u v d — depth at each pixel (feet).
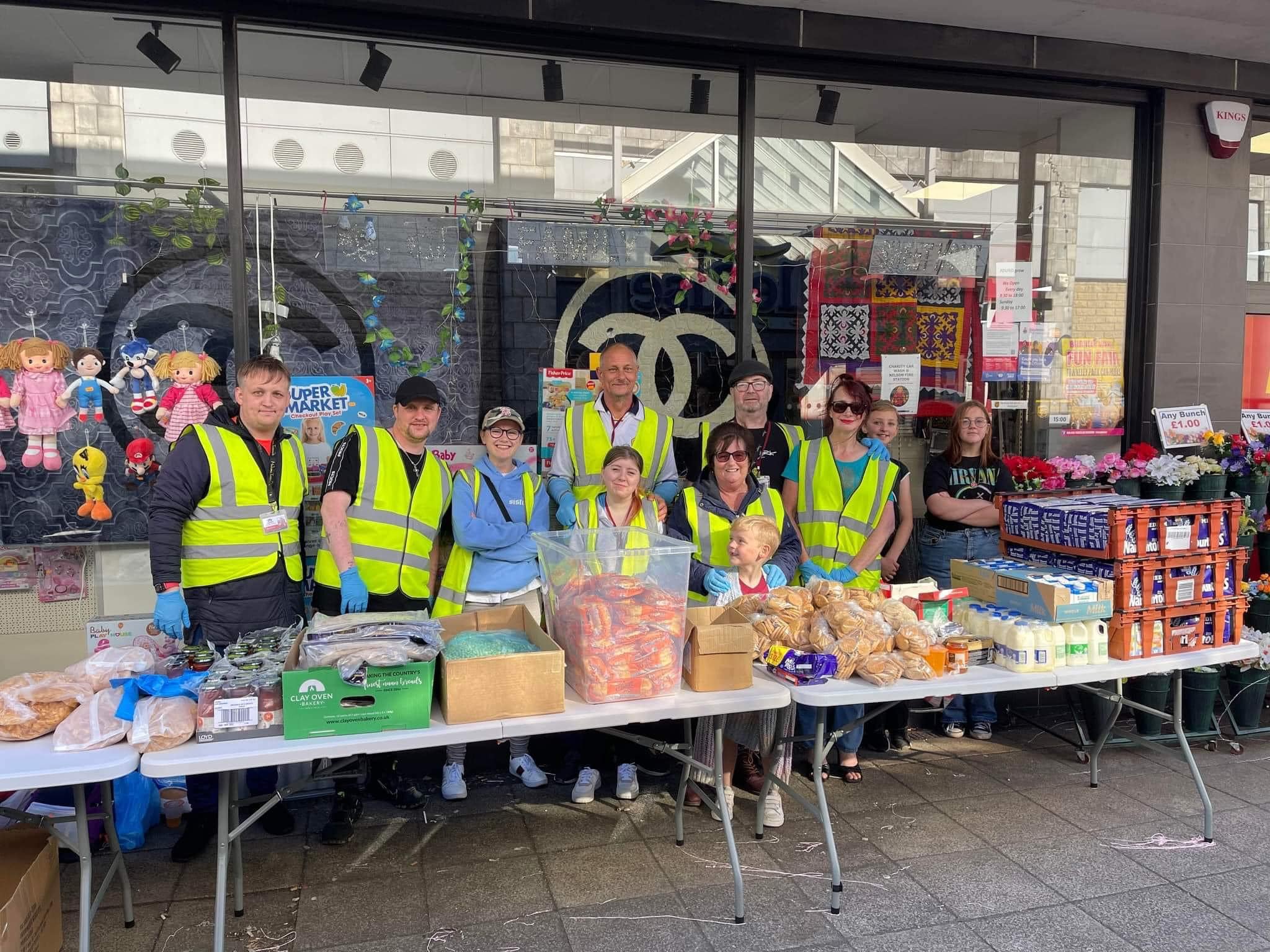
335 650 7.08
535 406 12.76
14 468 10.93
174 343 11.27
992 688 8.69
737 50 12.39
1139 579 9.64
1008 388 14.58
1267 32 13.20
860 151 13.52
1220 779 11.53
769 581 9.93
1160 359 14.57
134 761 6.56
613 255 12.82
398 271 12.09
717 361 13.29
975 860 9.39
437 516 10.28
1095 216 14.60
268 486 9.48
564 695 7.79
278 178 11.50
